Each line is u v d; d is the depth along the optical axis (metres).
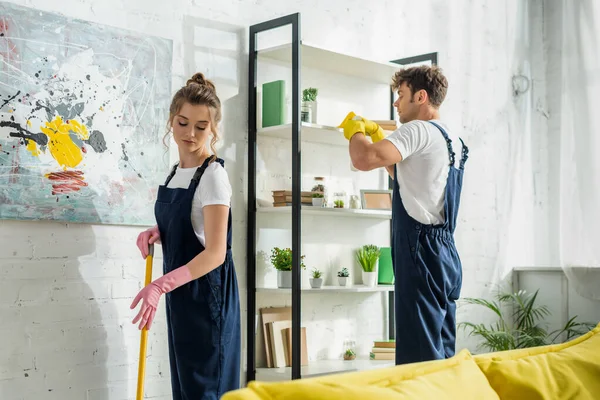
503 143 4.94
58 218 2.79
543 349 1.72
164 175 3.12
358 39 4.02
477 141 4.75
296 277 3.23
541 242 5.16
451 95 4.60
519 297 4.85
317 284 3.56
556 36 5.25
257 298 3.49
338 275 3.71
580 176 4.62
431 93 2.79
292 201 3.26
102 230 2.94
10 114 2.69
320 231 3.77
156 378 3.09
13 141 2.69
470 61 4.73
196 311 2.46
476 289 4.70
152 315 2.38
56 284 2.80
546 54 5.27
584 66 4.71
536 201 5.14
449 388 1.35
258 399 1.11
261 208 3.42
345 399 1.16
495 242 4.83
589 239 4.55
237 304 2.57
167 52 3.16
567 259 4.61
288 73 3.69
